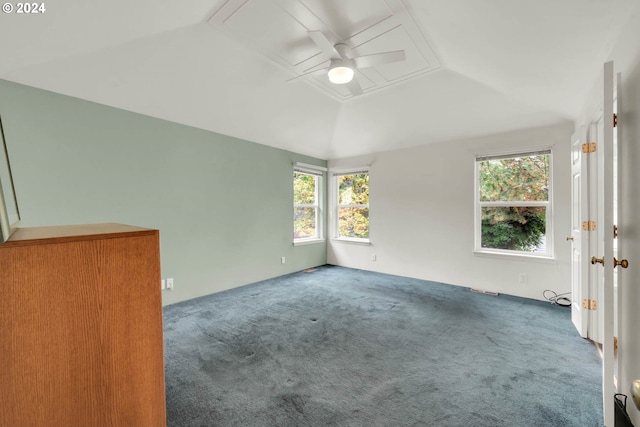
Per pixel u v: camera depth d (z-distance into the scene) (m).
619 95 1.49
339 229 5.34
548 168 3.35
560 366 1.96
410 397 1.65
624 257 1.46
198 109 3.14
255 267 4.13
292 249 4.70
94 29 1.89
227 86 2.92
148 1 1.74
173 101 2.92
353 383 1.78
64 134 2.46
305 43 2.34
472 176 3.80
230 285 3.80
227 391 1.69
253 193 4.09
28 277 0.63
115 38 2.06
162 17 1.94
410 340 2.34
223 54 2.48
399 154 4.48
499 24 1.75
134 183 2.90
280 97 3.33
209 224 3.56
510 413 1.52
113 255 0.74
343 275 4.54
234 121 3.52
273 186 4.38
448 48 2.33
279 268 4.49
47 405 0.66
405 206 4.43
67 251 0.68
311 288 3.82
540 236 3.42
